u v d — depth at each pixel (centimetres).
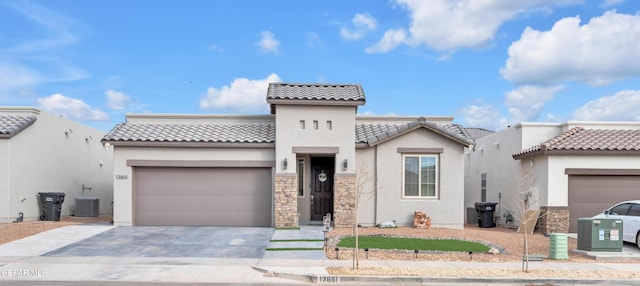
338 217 1767
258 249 1330
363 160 1841
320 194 1916
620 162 1766
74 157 2262
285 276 1039
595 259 1281
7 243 1384
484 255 1294
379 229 1728
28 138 1880
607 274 1077
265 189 1806
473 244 1442
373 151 1842
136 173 1794
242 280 995
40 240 1432
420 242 1452
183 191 1795
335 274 1030
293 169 1758
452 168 1831
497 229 1952
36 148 1933
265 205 1800
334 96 1775
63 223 1789
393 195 1823
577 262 1234
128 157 1770
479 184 2484
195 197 1795
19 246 1343
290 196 1745
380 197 1820
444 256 1269
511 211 2041
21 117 1889
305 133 1767
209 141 1766
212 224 1792
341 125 1777
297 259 1203
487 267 1138
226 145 1770
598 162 1766
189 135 1811
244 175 1806
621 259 1279
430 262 1188
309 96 1766
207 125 1942
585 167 1764
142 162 1767
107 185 2683
